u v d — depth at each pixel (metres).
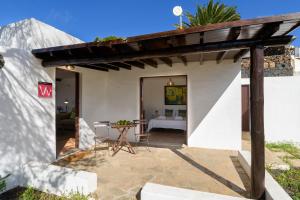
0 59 3.18
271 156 4.51
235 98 5.09
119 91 6.29
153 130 8.27
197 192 2.40
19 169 3.29
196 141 5.42
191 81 5.45
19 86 3.53
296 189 2.79
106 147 5.43
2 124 3.21
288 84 5.95
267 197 2.49
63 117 8.29
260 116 2.59
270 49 7.62
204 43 2.90
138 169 3.78
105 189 2.98
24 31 4.32
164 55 3.12
